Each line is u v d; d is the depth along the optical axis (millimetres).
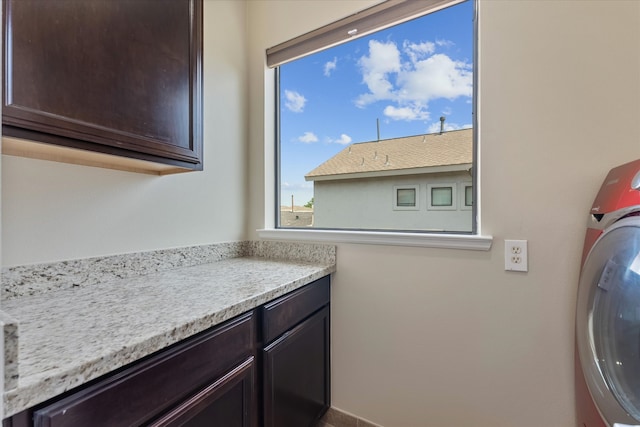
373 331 1472
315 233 1630
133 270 1285
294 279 1254
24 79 730
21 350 609
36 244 1011
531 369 1137
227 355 937
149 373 708
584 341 902
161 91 1069
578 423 1027
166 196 1434
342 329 1558
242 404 998
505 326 1180
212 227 1667
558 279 1086
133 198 1297
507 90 1167
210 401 869
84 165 1133
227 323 941
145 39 1015
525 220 1138
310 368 1410
